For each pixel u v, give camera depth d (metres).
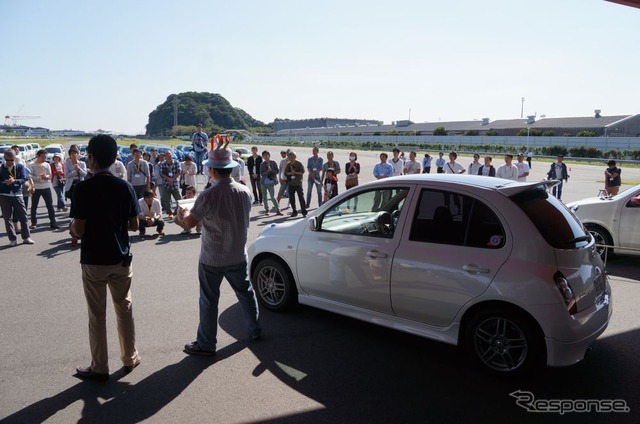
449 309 3.86
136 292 6.01
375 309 4.37
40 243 9.01
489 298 3.63
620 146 57.09
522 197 3.81
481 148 62.44
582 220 7.59
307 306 5.48
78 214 3.45
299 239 4.93
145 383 3.71
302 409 3.36
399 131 100.56
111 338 4.56
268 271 5.33
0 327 4.82
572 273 3.54
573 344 3.45
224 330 4.77
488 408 3.37
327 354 4.23
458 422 3.20
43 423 3.17
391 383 3.72
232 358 4.15
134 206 3.70
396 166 13.26
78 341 4.48
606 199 7.53
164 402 3.44
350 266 4.44
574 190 19.19
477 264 3.69
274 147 80.19
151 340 4.53
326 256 4.64
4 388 3.62
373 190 4.48
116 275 3.66
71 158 10.91
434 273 3.89
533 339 3.54
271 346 4.39
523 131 74.06
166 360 4.11
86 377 3.76
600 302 3.84
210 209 3.93
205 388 3.64
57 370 3.91
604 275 4.03
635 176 28.66
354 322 5.00
